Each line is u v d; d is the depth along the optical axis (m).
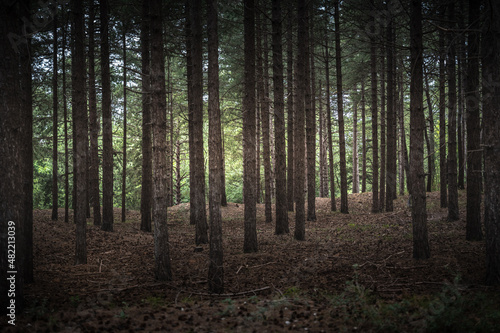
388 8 14.47
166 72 26.53
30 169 8.38
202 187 13.77
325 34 19.75
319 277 8.64
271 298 7.16
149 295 7.59
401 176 25.81
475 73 10.73
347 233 14.66
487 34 7.42
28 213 8.27
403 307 5.92
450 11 12.35
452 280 7.66
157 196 8.78
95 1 16.92
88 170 21.14
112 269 9.62
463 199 19.38
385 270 8.80
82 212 10.22
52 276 8.91
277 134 14.55
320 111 28.77
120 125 26.11
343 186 20.97
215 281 7.70
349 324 5.48
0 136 6.16
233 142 29.27
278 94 14.09
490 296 6.48
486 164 7.39
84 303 6.88
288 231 14.88
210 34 8.02
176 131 28.55
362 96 23.92
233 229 17.66
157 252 8.76
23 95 8.51
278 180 14.70
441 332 4.97
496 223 7.22
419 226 9.54
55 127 16.86
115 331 5.42
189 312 6.38
